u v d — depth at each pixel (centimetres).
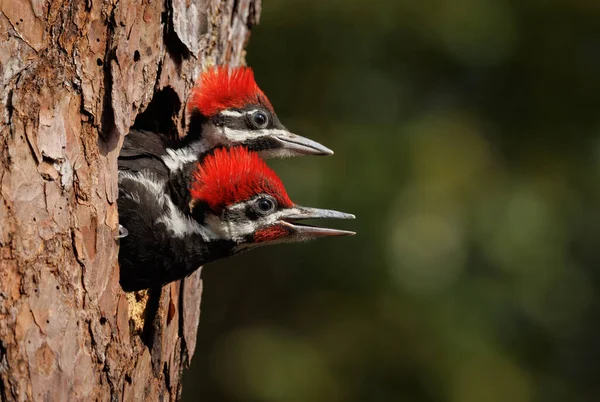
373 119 1368
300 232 739
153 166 708
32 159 572
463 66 1427
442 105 1407
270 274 1473
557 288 1405
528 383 1341
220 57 833
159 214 685
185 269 709
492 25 1382
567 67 1452
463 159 1341
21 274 556
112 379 612
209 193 711
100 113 612
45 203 573
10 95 571
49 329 565
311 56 1398
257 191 725
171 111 766
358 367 1359
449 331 1312
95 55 612
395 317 1330
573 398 1405
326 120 1377
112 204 615
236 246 725
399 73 1405
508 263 1354
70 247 584
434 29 1366
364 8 1366
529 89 1449
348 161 1311
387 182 1299
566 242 1409
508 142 1441
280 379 1399
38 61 584
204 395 1484
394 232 1298
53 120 585
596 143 1459
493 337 1329
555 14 1434
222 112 810
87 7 605
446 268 1331
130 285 696
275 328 1452
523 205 1377
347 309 1361
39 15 584
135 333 689
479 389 1302
